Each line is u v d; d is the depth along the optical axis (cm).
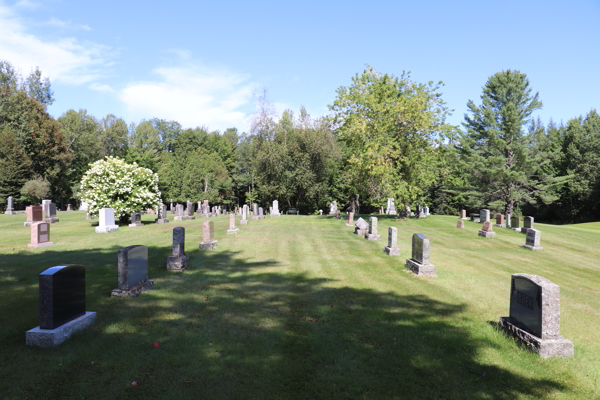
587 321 912
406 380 583
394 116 3128
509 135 5481
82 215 3653
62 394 518
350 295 1043
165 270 1285
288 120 5959
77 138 6097
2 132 4672
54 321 677
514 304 788
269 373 590
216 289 1066
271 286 1116
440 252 1903
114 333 728
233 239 2077
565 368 638
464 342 731
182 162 7150
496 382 587
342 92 3419
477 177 5331
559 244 2320
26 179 4797
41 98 6078
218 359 631
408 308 939
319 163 5500
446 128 3225
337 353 668
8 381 545
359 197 6041
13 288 1016
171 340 702
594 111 5838
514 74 5672
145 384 548
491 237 2530
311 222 3272
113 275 1180
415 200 3566
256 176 5872
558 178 5247
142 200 2698
